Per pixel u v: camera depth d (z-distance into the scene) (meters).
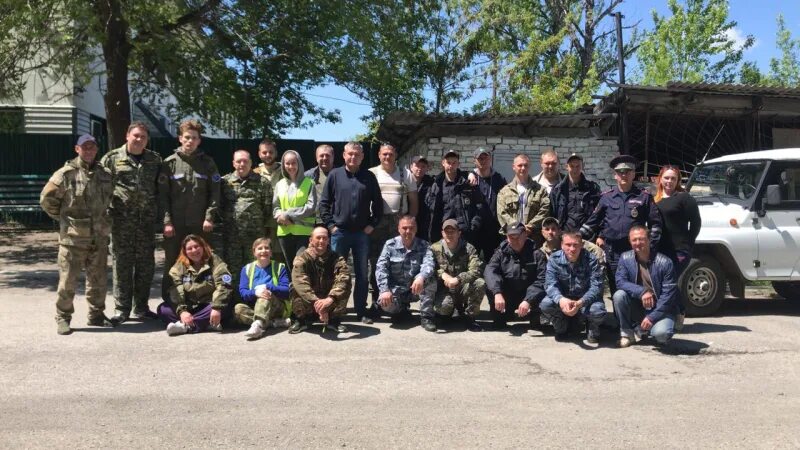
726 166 8.12
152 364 5.21
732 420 4.18
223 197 6.84
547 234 6.53
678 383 4.97
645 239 5.98
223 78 13.30
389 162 7.18
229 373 5.02
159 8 10.18
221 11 12.34
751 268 7.41
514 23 23.55
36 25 9.41
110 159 6.39
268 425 3.98
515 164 6.93
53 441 3.69
